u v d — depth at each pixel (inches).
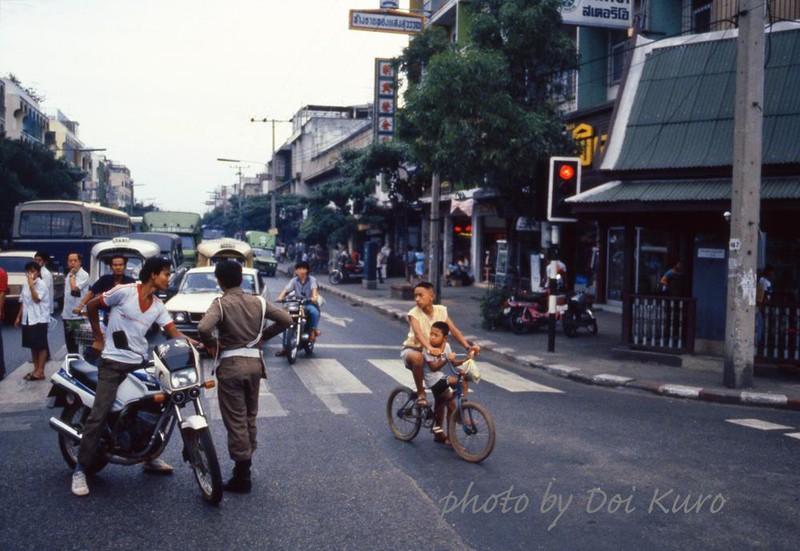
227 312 234.1
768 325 485.1
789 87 504.1
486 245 1261.1
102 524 206.5
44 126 2945.4
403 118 781.9
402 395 307.7
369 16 835.4
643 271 787.4
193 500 227.5
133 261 736.3
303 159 2992.1
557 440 310.3
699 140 523.5
